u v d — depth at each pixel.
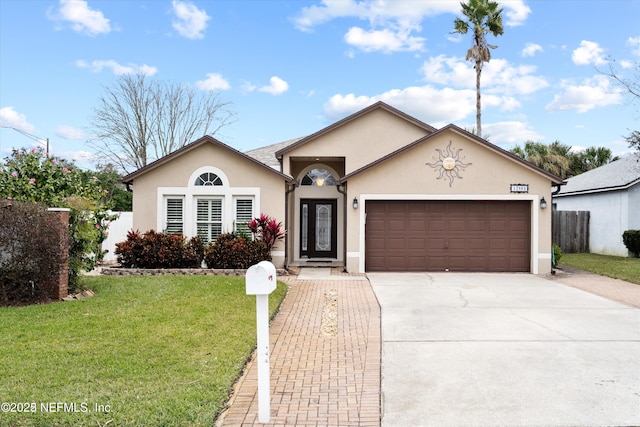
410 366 5.80
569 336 7.13
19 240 8.63
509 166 14.45
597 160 32.41
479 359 6.05
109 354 5.77
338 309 9.19
